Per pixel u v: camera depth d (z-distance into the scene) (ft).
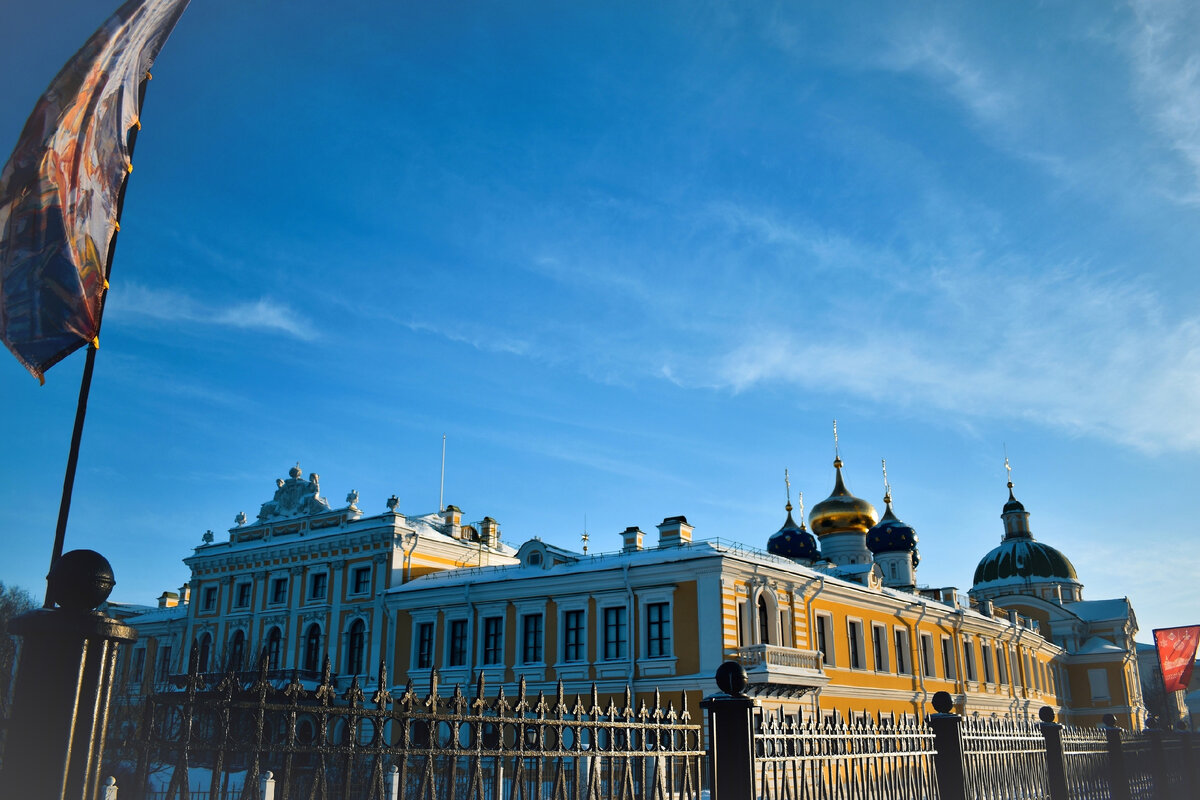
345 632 149.89
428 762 19.58
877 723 35.55
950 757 39.27
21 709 15.26
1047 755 49.60
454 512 172.65
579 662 122.93
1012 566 275.59
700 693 111.55
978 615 184.85
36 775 15.02
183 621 175.73
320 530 161.58
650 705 114.83
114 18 22.85
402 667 140.67
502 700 21.54
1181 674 86.69
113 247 23.29
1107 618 263.90
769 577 124.06
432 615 140.15
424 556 156.66
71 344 21.77
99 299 22.58
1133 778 61.16
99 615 16.11
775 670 110.01
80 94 22.52
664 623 118.83
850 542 208.54
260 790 16.78
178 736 16.35
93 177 22.88
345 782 18.13
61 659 15.61
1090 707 247.70
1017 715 195.11
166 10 24.13
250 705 16.96
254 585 165.58
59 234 22.07
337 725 100.68
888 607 153.79
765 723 28.53
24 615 15.71
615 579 123.03
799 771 30.76
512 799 21.08
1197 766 79.56
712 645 112.88
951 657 173.58
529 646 129.59
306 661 153.69
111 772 17.54
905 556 207.00
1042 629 259.19
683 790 26.37
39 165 22.04
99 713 15.99
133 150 24.07
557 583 128.06
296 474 173.27
